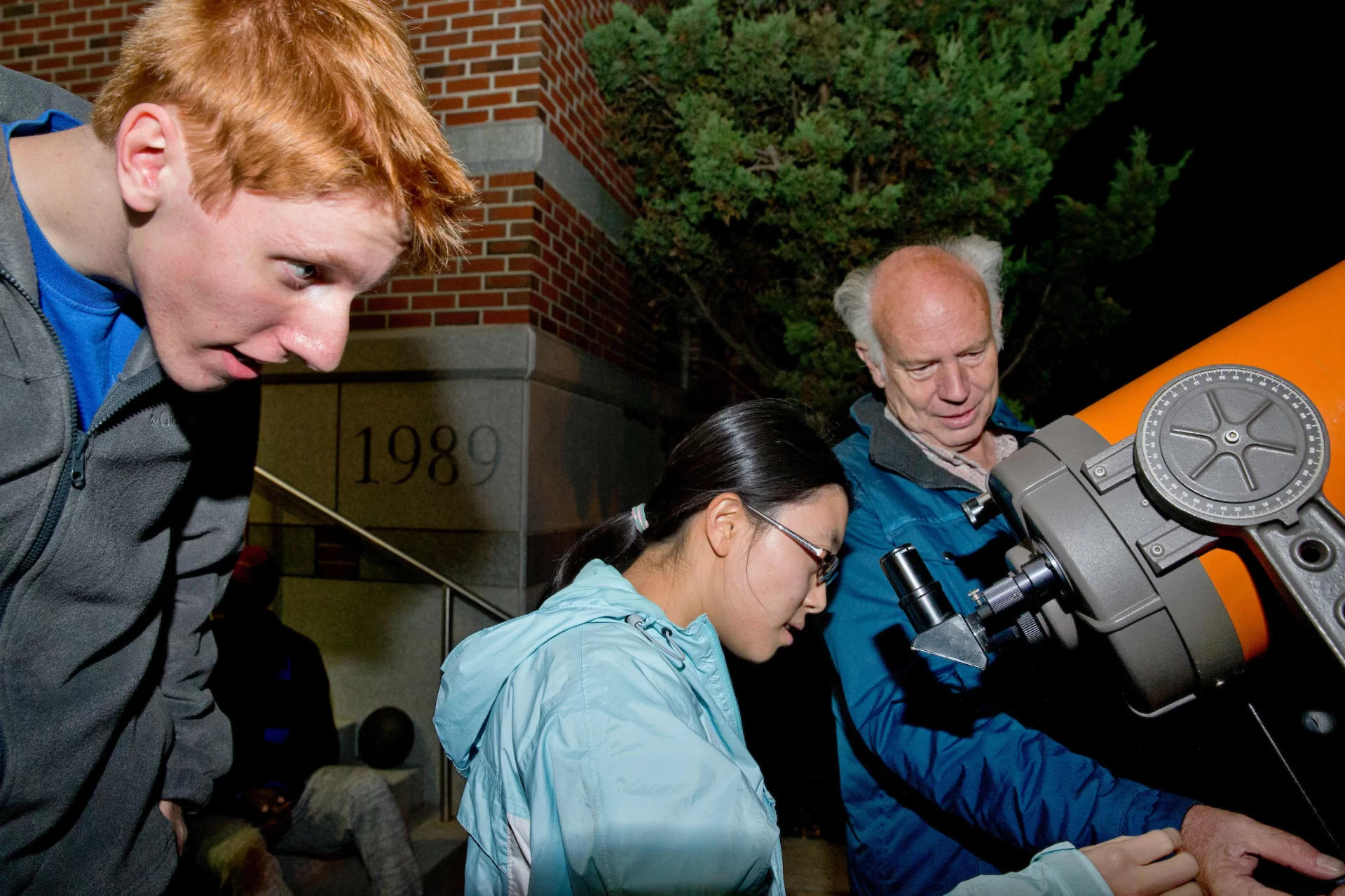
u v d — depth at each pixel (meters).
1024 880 0.81
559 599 0.95
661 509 1.17
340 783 2.47
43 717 0.97
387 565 3.54
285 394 3.71
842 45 3.59
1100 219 4.10
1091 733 1.43
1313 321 0.80
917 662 1.32
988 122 3.44
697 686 0.94
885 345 1.62
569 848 0.68
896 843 1.51
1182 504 0.74
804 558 1.12
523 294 3.59
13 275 0.83
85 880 1.09
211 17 0.75
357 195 0.77
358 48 0.78
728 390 5.95
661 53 3.71
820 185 3.43
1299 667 0.84
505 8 3.63
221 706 2.43
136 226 0.80
